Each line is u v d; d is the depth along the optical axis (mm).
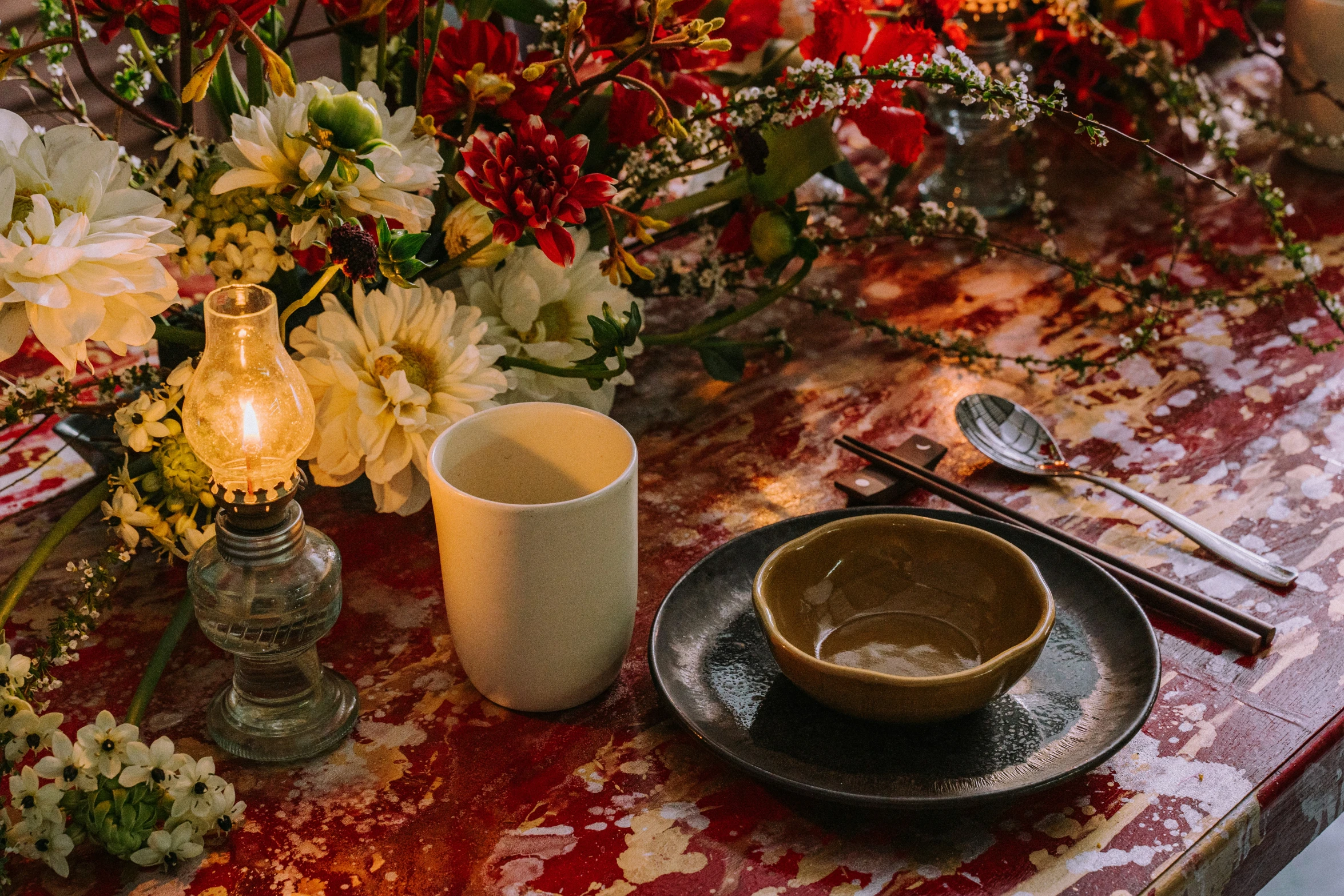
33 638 968
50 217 842
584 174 1132
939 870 846
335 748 909
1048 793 875
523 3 1135
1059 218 1364
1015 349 1197
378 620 983
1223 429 1109
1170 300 1232
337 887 848
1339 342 1122
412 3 1007
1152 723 909
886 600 933
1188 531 1010
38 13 1114
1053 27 1424
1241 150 1460
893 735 881
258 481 865
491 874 852
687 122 1079
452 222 993
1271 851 894
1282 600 979
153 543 1018
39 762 834
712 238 1210
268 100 1006
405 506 986
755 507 1052
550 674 906
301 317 1031
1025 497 1058
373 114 888
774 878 845
